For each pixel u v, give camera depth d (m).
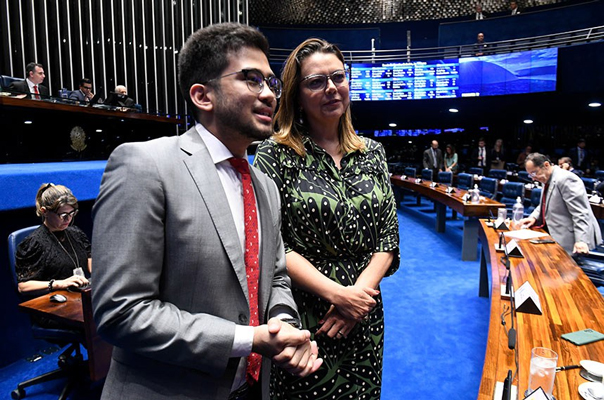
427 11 13.94
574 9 10.30
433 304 3.85
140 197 0.77
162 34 9.74
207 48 0.86
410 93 10.78
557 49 9.20
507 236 3.40
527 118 11.02
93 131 5.38
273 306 0.98
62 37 8.27
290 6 14.20
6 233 2.85
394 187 10.89
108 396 0.86
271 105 0.89
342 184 1.40
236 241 0.86
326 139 1.46
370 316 1.42
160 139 0.88
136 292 0.75
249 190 0.96
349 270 1.38
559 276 2.33
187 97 0.92
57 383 2.53
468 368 2.74
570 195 3.48
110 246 0.76
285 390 1.36
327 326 1.32
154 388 0.83
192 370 0.83
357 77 10.94
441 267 5.04
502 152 10.45
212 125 0.91
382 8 14.14
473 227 5.25
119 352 0.87
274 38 12.63
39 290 2.28
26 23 7.81
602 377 1.25
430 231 7.21
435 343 3.08
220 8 10.77
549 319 1.74
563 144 11.01
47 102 4.60
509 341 1.42
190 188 0.83
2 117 4.38
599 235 3.52
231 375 0.85
